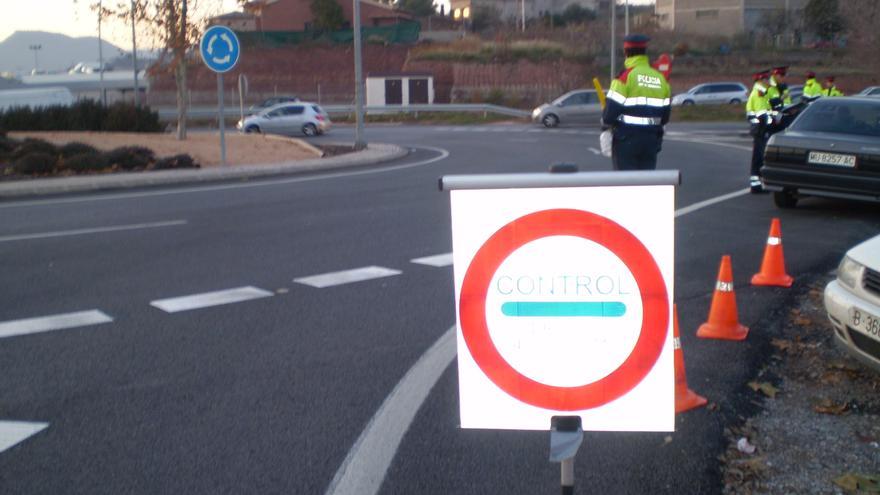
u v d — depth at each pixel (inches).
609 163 872.3
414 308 319.9
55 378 251.1
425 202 583.8
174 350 275.1
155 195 648.4
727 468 189.3
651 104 361.7
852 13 1679.4
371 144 1176.2
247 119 1509.6
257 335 289.6
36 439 210.2
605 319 127.2
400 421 217.8
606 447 201.2
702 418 215.9
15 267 394.6
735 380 241.1
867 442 201.9
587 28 2864.2
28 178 730.8
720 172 754.8
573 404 128.9
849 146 496.4
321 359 265.1
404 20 2918.3
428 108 1953.7
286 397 234.8
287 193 647.1
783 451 197.8
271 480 187.8
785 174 515.8
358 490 182.5
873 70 1638.8
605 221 125.5
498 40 2600.9
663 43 2561.5
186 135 1078.4
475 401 131.1
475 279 129.2
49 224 513.0
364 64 2479.1
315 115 1518.2
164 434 212.1
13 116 1024.9
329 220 515.5
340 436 209.6
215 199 618.5
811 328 287.6
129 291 349.1
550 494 179.0
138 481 188.5
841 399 227.1
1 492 184.2
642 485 182.4
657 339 126.6
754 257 396.8
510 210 127.3
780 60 2335.1
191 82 2379.4
